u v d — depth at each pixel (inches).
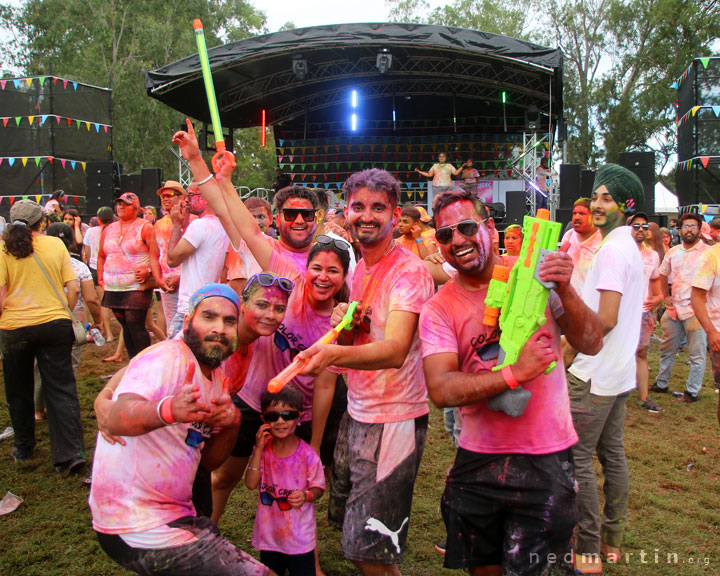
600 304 115.2
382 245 102.1
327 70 676.7
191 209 181.9
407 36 559.5
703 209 485.1
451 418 187.3
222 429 93.2
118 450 81.4
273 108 778.8
